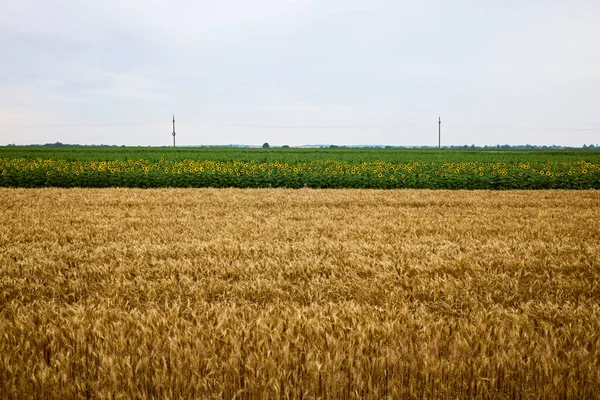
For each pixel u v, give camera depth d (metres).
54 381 3.58
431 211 14.29
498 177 22.55
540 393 3.62
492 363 3.78
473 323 4.71
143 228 10.79
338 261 7.55
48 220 11.99
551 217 13.20
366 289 6.05
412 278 6.54
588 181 22.45
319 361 3.78
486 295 5.86
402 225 11.41
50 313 4.89
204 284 6.27
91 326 4.46
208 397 3.55
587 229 11.05
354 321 4.51
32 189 19.66
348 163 29.17
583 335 4.38
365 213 13.77
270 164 26.84
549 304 5.30
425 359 3.81
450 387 3.66
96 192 18.67
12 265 7.28
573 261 7.55
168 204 15.67
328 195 18.05
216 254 8.12
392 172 24.05
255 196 17.59
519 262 7.48
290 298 5.82
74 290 6.13
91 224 11.49
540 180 22.47
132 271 7.00
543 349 4.03
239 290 6.03
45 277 6.79
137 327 4.42
